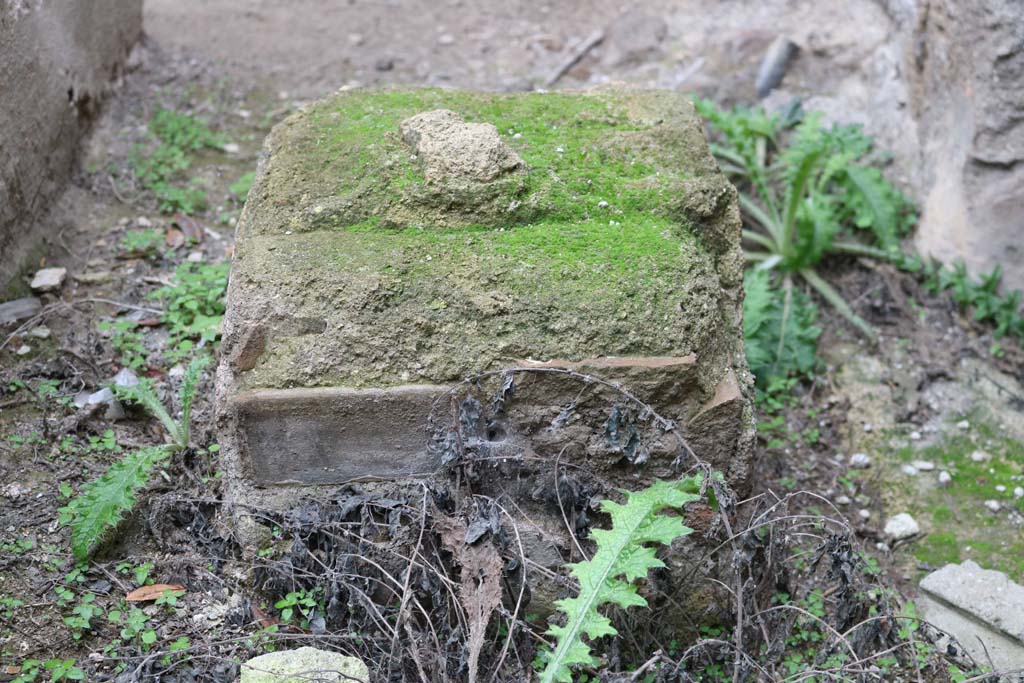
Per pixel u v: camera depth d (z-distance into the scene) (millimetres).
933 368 1840
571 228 1485
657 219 1509
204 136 2049
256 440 1393
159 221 1881
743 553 1370
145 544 1471
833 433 1761
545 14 2543
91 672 1360
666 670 1323
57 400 1593
